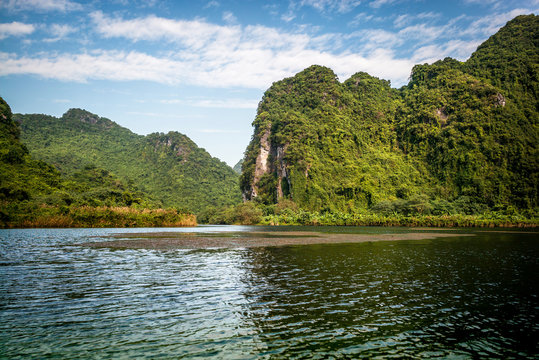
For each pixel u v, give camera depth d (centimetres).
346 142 19612
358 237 5606
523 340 1120
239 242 4322
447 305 1493
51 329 1143
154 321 1239
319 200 16400
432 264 2592
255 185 19375
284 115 19500
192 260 2673
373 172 18138
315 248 3688
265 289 1734
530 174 15462
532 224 10388
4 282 1802
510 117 17638
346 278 2027
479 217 11962
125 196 10888
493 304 1514
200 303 1473
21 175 9125
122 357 945
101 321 1229
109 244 3756
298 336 1120
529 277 2112
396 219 11950
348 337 1121
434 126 19462
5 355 941
